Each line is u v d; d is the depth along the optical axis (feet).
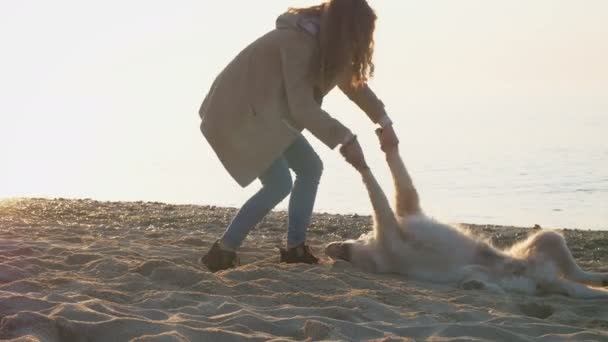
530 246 20.42
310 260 20.84
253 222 19.81
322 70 19.11
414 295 17.13
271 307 15.31
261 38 19.53
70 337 12.28
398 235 20.92
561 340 13.74
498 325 14.70
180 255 21.79
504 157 165.58
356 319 14.66
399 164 21.26
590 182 102.73
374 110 21.15
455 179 113.60
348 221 37.68
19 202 44.55
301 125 19.47
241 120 19.25
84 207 42.01
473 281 19.40
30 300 13.93
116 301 15.30
